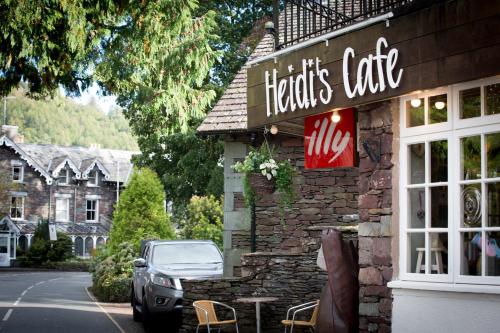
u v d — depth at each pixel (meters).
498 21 6.82
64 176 60.31
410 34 7.73
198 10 28.08
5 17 11.84
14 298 23.11
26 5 11.84
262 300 11.27
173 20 14.04
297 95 9.25
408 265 8.03
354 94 8.38
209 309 12.01
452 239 7.51
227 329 12.66
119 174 64.31
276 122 9.70
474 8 7.05
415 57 7.66
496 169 7.19
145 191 24.97
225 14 29.27
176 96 15.53
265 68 9.88
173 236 25.41
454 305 7.36
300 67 9.24
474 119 7.38
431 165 7.85
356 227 10.75
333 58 8.72
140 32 14.03
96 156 62.72
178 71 15.25
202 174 28.98
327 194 14.79
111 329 14.40
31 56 12.83
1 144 56.56
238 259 15.91
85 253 59.47
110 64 14.79
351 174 14.62
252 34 28.00
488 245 7.21
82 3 12.79
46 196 58.94
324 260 9.54
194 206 29.16
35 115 164.88
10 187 52.62
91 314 17.62
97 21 13.40
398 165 8.20
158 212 25.05
